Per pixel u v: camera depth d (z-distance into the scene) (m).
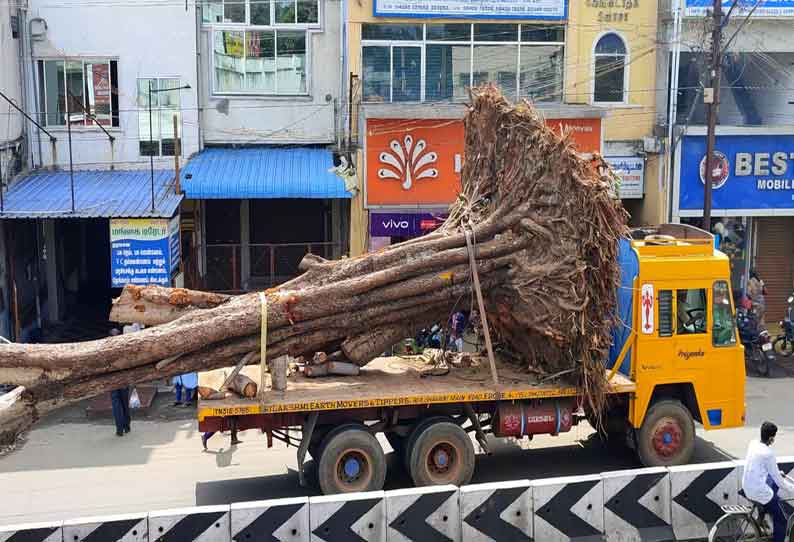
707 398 10.63
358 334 10.48
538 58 18.33
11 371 9.17
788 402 14.30
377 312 10.23
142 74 17.66
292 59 18.28
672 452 10.72
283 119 18.39
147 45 17.61
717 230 19.52
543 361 10.73
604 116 17.39
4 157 16.22
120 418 12.62
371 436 9.89
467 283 10.38
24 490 10.48
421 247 10.37
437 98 18.19
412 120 17.06
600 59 18.48
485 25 18.06
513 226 10.38
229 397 9.70
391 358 11.87
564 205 9.84
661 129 18.50
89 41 17.48
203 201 19.06
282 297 9.81
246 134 18.33
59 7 17.38
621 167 18.77
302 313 9.85
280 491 10.46
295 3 18.09
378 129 17.00
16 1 17.06
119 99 17.67
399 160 17.14
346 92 17.91
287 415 9.81
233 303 10.05
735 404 10.73
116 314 10.43
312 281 10.35
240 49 18.11
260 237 19.53
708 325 10.56
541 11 18.00
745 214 18.66
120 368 9.46
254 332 9.80
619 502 8.51
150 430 12.98
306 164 17.44
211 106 18.19
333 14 18.19
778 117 19.77
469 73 18.20
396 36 17.86
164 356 9.50
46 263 18.81
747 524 8.21
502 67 18.27
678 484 8.64
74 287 20.48
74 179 17.05
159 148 17.86
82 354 9.24
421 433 10.00
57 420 13.49
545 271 10.00
